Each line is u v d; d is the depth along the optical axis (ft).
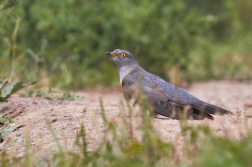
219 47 96.32
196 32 78.38
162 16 75.87
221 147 24.07
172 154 26.16
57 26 68.54
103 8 73.20
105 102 50.06
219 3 105.70
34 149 31.73
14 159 29.55
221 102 52.11
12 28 62.03
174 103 39.42
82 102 47.37
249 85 75.25
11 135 35.04
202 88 71.46
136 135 30.66
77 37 70.38
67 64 67.87
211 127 31.89
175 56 76.07
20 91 49.57
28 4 66.03
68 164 26.91
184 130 27.02
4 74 50.42
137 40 72.74
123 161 25.13
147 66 74.95
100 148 28.17
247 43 96.17
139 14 73.67
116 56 45.16
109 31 72.59
